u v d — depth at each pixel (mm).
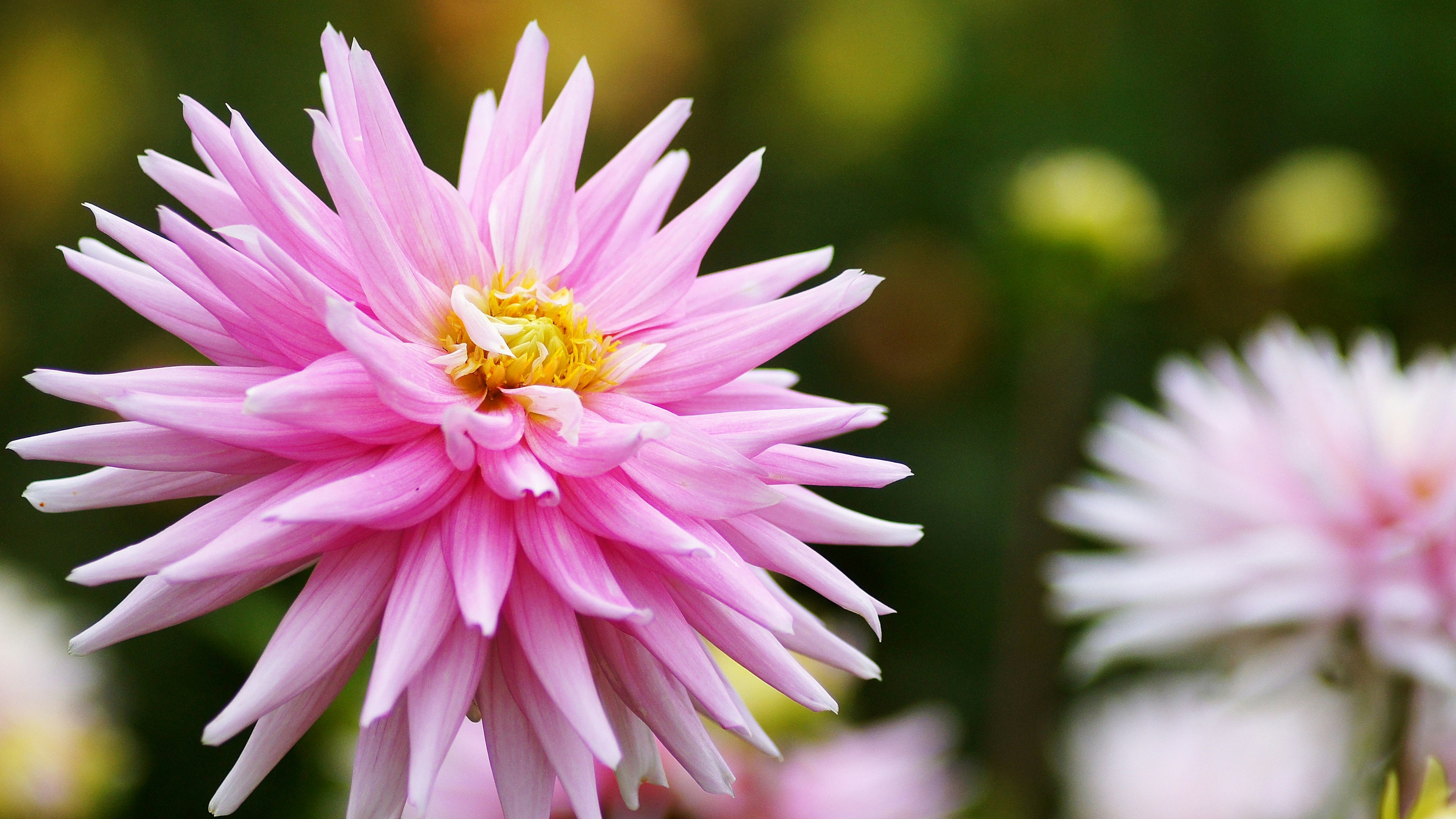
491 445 547
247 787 548
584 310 573
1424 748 727
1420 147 1360
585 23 1284
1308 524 746
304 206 555
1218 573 748
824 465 559
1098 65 1401
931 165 1381
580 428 550
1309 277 1066
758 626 557
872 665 565
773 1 1439
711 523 560
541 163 575
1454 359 814
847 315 1342
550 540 547
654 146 588
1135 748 953
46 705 923
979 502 1286
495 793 699
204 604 547
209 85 1319
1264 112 1377
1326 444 761
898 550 1295
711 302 579
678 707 555
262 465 554
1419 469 758
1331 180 1075
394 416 548
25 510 1233
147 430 548
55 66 1306
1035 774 1041
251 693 532
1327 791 757
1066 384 1049
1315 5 1353
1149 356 1312
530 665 550
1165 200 1344
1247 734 866
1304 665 732
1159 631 775
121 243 550
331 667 540
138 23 1331
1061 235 948
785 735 722
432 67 1284
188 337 558
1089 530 848
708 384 564
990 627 1273
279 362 554
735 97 1428
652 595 552
